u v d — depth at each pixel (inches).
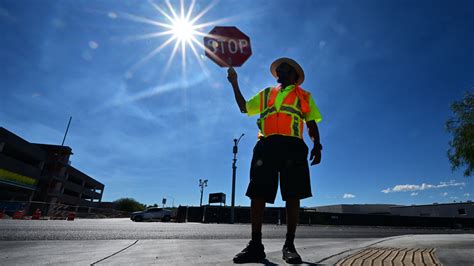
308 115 87.4
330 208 2640.3
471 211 1851.6
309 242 135.9
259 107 89.5
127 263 61.1
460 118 495.2
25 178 1567.4
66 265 58.0
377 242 130.6
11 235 159.9
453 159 493.0
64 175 1905.8
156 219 1202.0
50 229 224.2
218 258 71.2
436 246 112.0
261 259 69.0
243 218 1061.8
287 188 74.9
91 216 1489.9
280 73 92.2
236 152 1010.7
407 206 2193.7
